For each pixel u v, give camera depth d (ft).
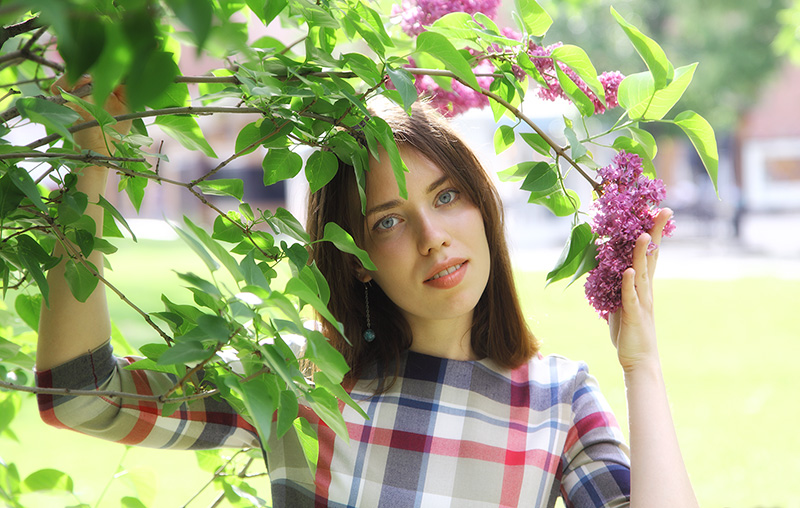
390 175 4.33
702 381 21.58
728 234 59.41
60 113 2.76
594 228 3.85
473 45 3.88
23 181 2.93
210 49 2.34
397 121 4.36
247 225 3.59
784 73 64.75
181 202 63.41
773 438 16.55
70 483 4.41
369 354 4.83
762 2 59.00
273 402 2.72
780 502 13.05
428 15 4.26
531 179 3.79
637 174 3.86
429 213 4.35
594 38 56.29
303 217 5.26
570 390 4.77
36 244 3.30
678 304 34.50
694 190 69.97
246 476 5.13
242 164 61.87
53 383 3.98
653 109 3.77
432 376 4.73
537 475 4.54
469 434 4.61
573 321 29.89
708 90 60.18
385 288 4.52
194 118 3.58
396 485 4.52
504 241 4.82
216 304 2.71
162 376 4.42
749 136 75.51
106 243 3.40
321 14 3.41
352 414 4.65
